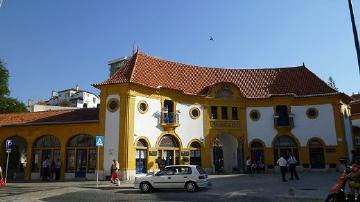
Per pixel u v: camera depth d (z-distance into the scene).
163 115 33.38
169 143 33.75
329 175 29.94
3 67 48.91
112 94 31.62
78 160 32.00
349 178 12.58
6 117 36.78
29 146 33.50
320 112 36.91
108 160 30.33
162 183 20.52
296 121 37.25
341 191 12.57
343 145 35.53
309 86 38.69
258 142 37.28
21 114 37.09
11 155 35.44
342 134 35.84
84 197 18.52
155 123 32.88
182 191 20.70
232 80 40.22
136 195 19.19
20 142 36.25
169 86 35.22
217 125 36.56
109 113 31.31
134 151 30.62
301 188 20.47
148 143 31.89
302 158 36.25
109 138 30.77
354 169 12.71
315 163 36.12
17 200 17.41
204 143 35.50
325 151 35.94
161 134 33.09
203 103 36.56
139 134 31.33
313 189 19.81
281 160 25.09
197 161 35.06
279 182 24.45
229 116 37.31
